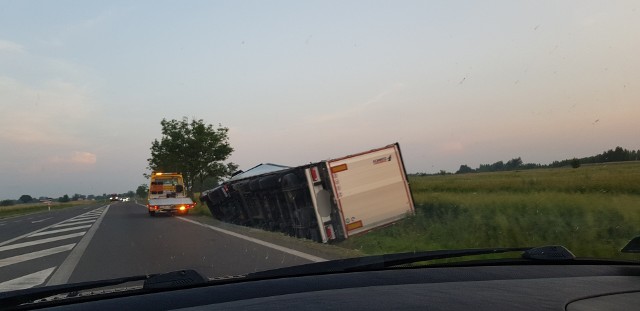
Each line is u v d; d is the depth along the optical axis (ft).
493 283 8.34
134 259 34.12
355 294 7.69
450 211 49.26
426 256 12.22
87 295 9.25
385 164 48.85
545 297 6.91
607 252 26.73
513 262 10.96
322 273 10.78
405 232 43.37
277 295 8.16
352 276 9.90
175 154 138.51
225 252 35.68
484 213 46.16
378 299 7.18
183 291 8.88
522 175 124.77
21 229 75.87
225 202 75.61
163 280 9.69
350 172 47.19
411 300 7.02
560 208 44.96
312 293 8.01
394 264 11.94
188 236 49.65
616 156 181.78
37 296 10.23
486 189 80.59
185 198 101.50
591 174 94.63
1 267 33.40
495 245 31.73
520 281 8.46
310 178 46.09
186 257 33.83
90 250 40.81
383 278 9.55
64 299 8.99
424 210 52.44
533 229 35.01
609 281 8.30
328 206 46.03
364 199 47.29
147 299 8.30
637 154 178.29
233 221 73.61
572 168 161.89
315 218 45.80
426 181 109.40
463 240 34.83
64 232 63.62
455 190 84.12
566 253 10.76
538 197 53.57
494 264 10.94
